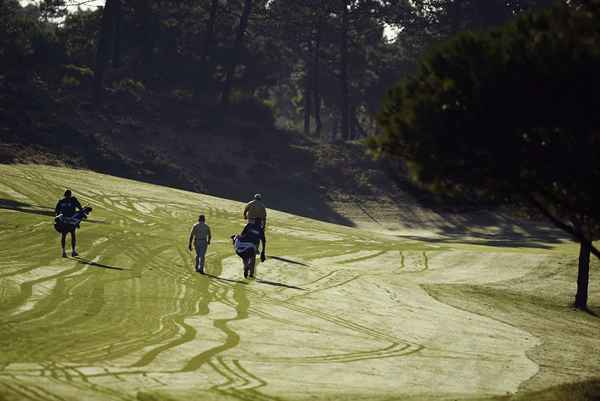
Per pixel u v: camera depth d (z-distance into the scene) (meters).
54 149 102.19
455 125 17.47
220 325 28.48
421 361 27.00
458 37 18.19
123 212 69.25
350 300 38.34
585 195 17.47
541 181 17.92
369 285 44.00
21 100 112.81
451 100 17.52
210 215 74.25
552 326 40.66
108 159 106.56
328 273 46.12
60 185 78.38
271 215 81.69
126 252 44.81
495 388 23.70
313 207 118.88
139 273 38.31
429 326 34.78
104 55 123.12
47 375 18.22
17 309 27.03
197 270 41.12
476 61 17.36
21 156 94.44
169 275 38.81
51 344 22.27
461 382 24.19
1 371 17.97
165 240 52.12
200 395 17.47
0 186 72.00
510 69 16.84
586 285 48.41
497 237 98.88
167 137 124.62
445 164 18.09
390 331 32.19
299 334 28.78
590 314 46.53
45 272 35.53
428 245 69.62
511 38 17.39
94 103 122.38
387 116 19.03
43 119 109.69
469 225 116.44
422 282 51.50
